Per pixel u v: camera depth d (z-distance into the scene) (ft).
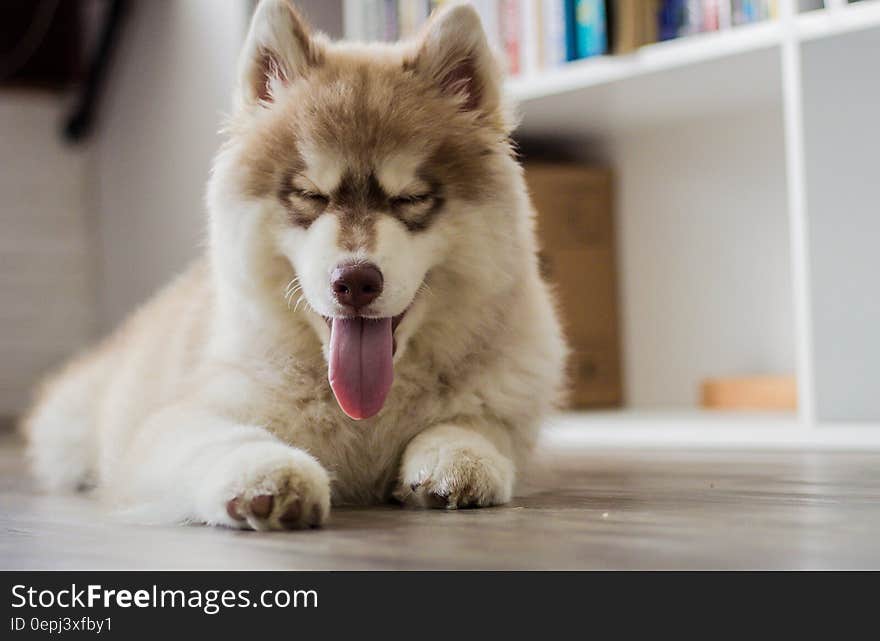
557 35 10.07
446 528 4.66
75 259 17.01
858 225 8.50
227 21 11.94
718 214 11.34
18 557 4.33
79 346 17.02
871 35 8.30
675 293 11.73
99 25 15.88
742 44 8.76
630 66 9.53
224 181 5.73
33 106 16.75
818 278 8.43
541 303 6.25
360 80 5.65
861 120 8.50
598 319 11.99
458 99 5.79
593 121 11.42
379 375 5.35
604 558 3.91
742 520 4.76
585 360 11.86
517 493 5.93
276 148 5.50
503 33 10.46
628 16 9.50
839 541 4.19
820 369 8.48
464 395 5.73
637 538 4.31
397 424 5.67
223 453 5.03
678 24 9.50
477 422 5.80
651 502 5.47
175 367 6.32
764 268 11.02
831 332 8.48
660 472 7.02
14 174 16.70
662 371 11.91
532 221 6.23
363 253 5.07
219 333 5.89
